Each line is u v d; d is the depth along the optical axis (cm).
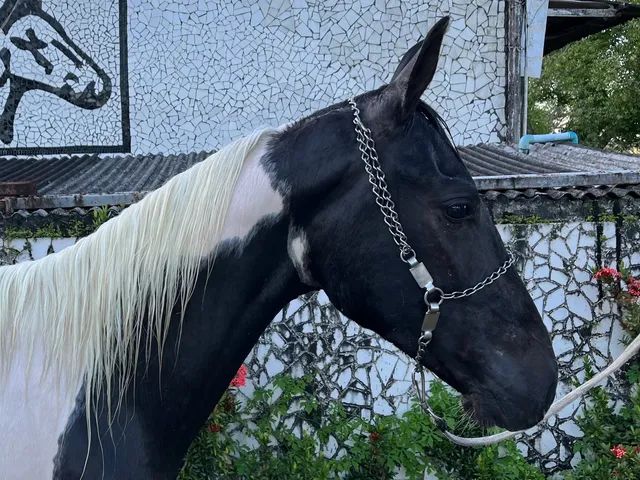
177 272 157
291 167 160
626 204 461
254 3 632
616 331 462
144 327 157
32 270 160
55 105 632
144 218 158
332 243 159
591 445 450
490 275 161
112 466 151
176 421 161
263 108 637
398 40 636
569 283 460
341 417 441
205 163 162
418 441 426
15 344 154
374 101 163
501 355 161
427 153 158
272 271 163
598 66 1445
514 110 624
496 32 629
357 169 158
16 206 418
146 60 633
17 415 149
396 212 157
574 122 1535
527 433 463
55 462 149
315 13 634
